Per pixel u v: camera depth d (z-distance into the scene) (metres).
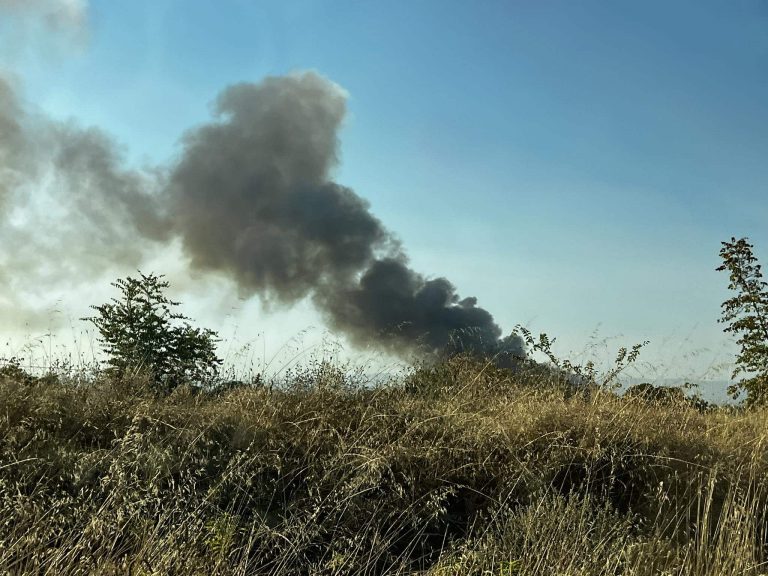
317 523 5.30
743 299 13.41
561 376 9.56
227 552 4.56
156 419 6.53
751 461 6.65
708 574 4.63
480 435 6.76
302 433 6.64
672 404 8.77
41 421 6.22
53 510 4.52
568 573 4.36
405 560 4.98
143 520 4.57
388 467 6.05
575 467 6.42
